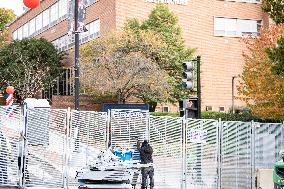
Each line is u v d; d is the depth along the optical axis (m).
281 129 26.36
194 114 21.59
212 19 55.97
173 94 46.59
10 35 85.88
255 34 57.53
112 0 52.34
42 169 21.41
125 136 23.33
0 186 20.69
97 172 20.23
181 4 54.53
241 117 40.41
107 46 45.72
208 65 55.34
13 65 58.09
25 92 57.06
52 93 62.81
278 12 24.83
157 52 45.81
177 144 23.98
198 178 24.19
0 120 21.11
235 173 25.05
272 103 31.72
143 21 48.75
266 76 31.67
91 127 22.59
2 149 20.94
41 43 60.53
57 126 21.86
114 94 46.12
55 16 66.81
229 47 56.31
